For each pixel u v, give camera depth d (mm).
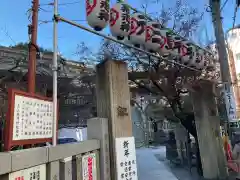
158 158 14078
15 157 2705
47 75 9586
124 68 5887
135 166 5617
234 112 7578
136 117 21578
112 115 5395
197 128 9016
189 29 9367
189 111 9695
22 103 3543
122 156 5355
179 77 9258
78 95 11805
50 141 4102
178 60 7137
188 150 10484
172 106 9344
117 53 9492
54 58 4449
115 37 5582
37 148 3195
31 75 5016
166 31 6484
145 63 9352
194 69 7797
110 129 5355
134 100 13305
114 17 5281
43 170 3254
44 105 4055
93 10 4730
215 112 8977
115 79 5637
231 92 7656
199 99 9055
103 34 5074
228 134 8438
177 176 9477
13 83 9016
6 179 2611
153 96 11422
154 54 6367
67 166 3805
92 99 12070
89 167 4594
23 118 3529
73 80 10602
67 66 10234
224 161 8539
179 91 9289
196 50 7410
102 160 5027
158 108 12516
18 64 8875
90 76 10484
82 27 4730
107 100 5508
